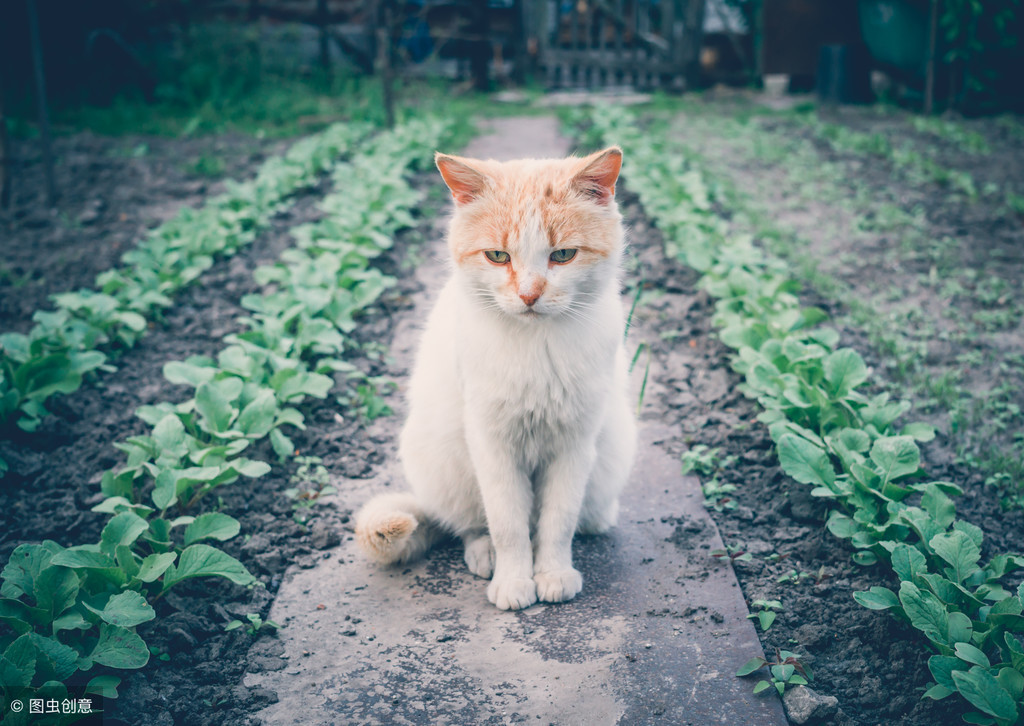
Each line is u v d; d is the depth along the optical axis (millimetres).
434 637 778
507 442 790
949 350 1188
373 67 3203
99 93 2689
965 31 2623
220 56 2902
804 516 882
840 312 1284
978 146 2172
